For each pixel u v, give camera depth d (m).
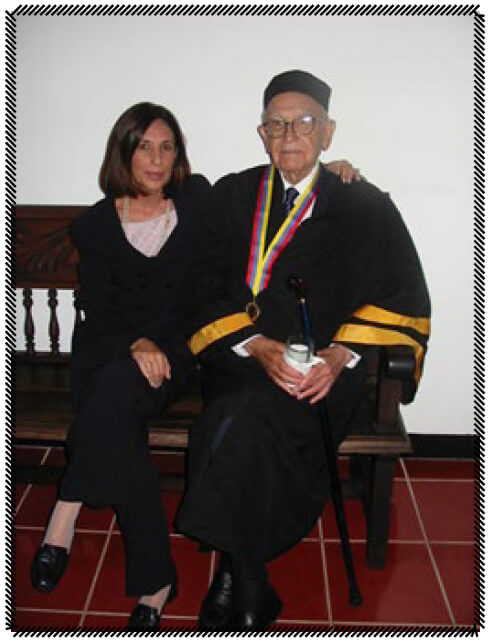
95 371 2.31
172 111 2.80
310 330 2.32
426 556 2.63
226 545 2.00
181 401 2.62
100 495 2.06
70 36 2.72
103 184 2.45
